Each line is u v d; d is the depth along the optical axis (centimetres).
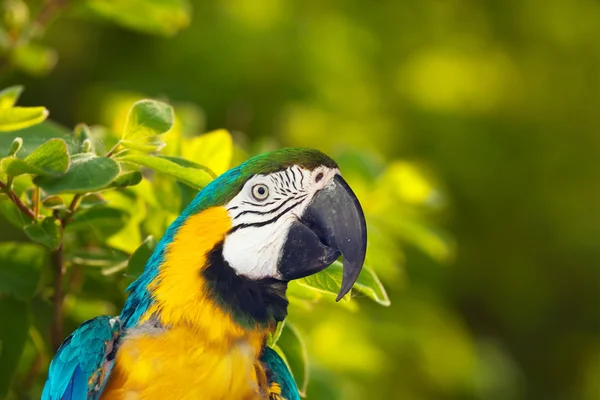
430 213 1377
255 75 1239
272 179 495
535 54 1591
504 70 1553
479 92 1535
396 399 1159
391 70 1402
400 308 1205
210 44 1245
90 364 476
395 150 1362
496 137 1525
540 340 1694
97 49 1359
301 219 497
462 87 1511
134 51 1338
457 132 1459
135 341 477
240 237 491
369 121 1323
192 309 480
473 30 1543
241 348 488
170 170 471
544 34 1588
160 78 1270
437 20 1492
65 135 548
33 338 602
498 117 1558
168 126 490
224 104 1242
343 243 496
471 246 1556
